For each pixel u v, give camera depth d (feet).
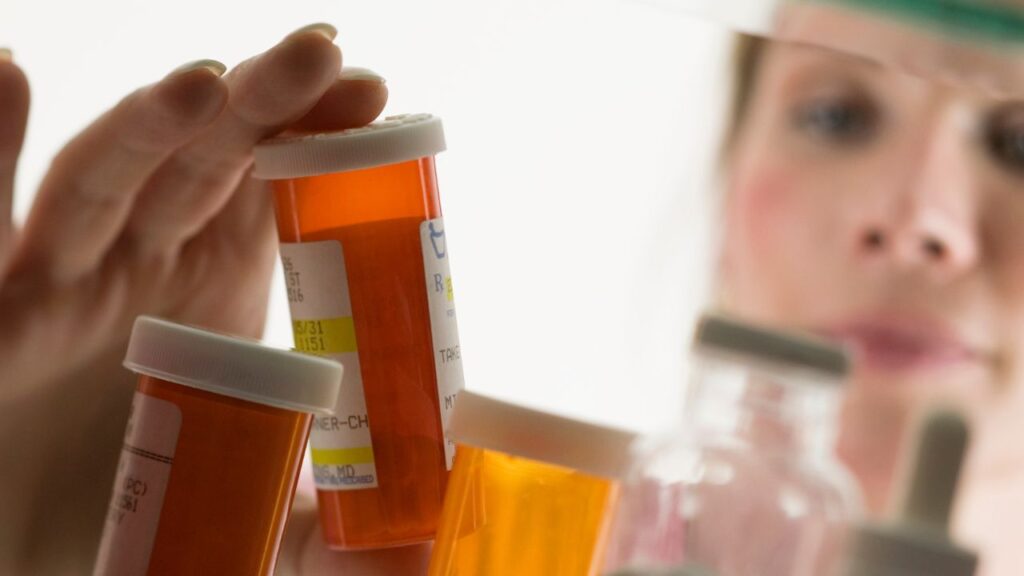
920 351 4.35
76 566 2.26
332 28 1.92
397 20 3.51
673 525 1.48
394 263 1.80
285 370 1.55
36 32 3.17
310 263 1.79
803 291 4.56
